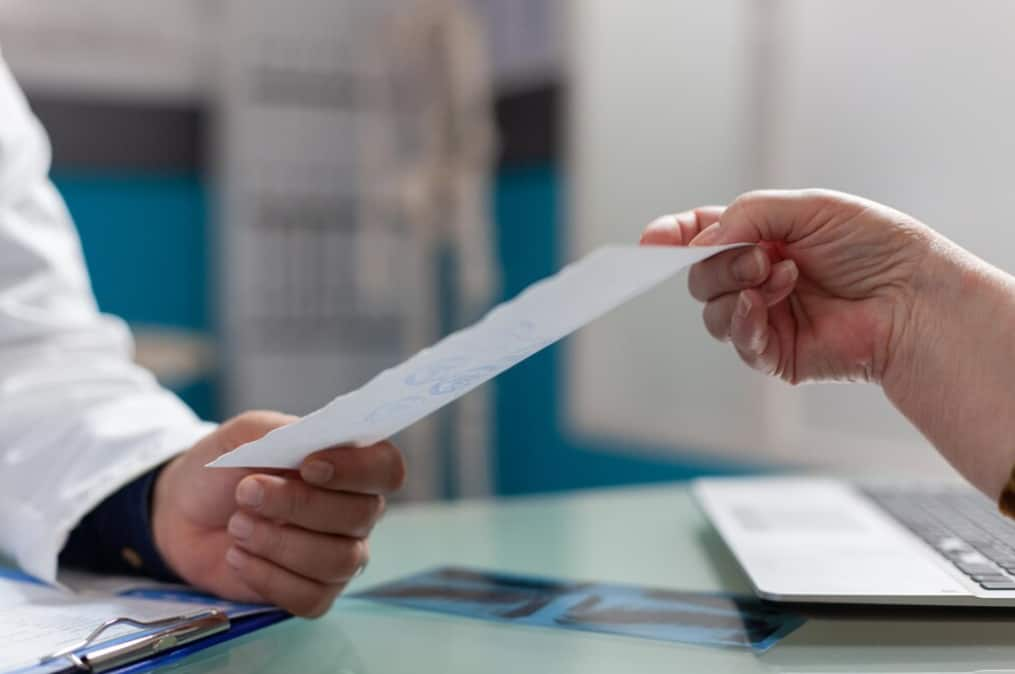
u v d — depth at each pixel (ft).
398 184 11.72
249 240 11.98
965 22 7.29
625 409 10.48
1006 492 1.82
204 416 12.26
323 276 12.42
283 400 12.27
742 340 2.00
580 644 1.81
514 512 3.23
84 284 2.90
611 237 10.52
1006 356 1.83
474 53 10.94
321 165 12.31
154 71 11.87
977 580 2.03
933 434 1.95
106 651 1.62
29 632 1.76
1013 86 6.97
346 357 12.63
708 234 1.98
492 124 11.88
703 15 9.49
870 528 2.57
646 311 10.23
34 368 2.51
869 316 2.00
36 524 2.24
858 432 8.20
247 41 11.87
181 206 12.16
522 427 11.68
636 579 2.31
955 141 7.40
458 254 11.52
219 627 1.82
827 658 1.72
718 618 1.96
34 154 2.87
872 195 8.09
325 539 1.92
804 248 1.99
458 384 1.70
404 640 1.84
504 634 1.87
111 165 11.74
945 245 1.92
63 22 11.34
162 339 9.78
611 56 10.44
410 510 3.30
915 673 1.65
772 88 8.88
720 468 9.32
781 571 2.12
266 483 1.90
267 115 12.00
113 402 2.45
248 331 12.05
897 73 7.83
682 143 9.74
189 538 2.13
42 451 2.37
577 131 10.74
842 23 8.27
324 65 12.25
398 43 11.46
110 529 2.27
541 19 11.18
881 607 2.01
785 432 8.85
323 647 1.80
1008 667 1.68
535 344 1.60
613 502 3.41
